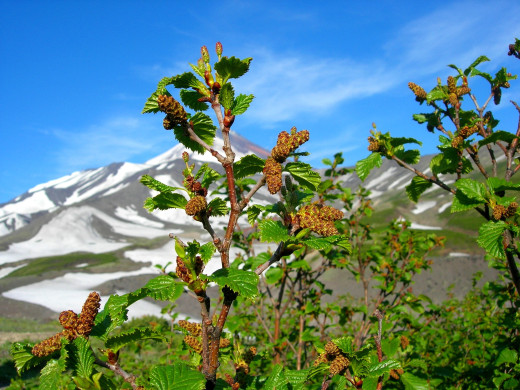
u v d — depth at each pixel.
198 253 1.86
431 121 4.60
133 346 7.48
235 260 5.96
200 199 1.87
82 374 1.83
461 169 4.14
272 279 5.53
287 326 7.43
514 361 3.93
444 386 4.59
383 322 5.17
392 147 4.28
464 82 4.42
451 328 7.63
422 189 4.31
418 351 5.25
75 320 1.91
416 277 33.91
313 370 2.19
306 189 2.56
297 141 2.05
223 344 2.61
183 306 32.44
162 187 2.06
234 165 2.24
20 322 27.84
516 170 3.88
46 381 1.75
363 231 6.88
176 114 2.02
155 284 1.80
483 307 7.73
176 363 1.76
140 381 2.28
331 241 2.02
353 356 2.20
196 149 2.33
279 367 2.16
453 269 36.16
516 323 4.41
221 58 2.09
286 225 2.16
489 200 3.43
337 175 6.95
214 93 2.17
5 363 12.41
